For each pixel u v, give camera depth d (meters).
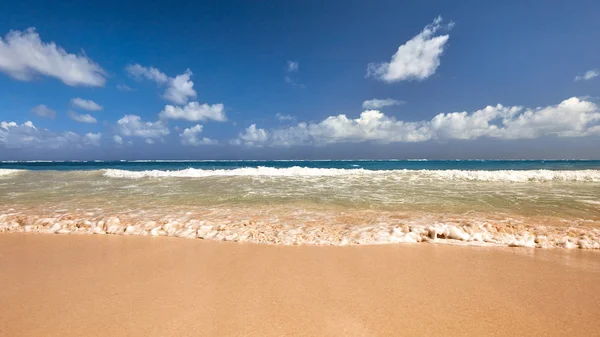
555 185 10.57
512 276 3.32
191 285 3.06
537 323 2.35
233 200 8.03
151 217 6.05
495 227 5.09
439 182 11.73
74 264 3.70
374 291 2.93
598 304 2.65
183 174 15.42
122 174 15.50
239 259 3.89
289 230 5.19
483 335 2.18
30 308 2.57
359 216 6.14
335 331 2.23
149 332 2.21
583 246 4.38
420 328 2.27
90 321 2.36
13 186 11.15
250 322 2.36
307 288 3.00
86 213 6.41
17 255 4.04
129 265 3.66
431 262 3.78
